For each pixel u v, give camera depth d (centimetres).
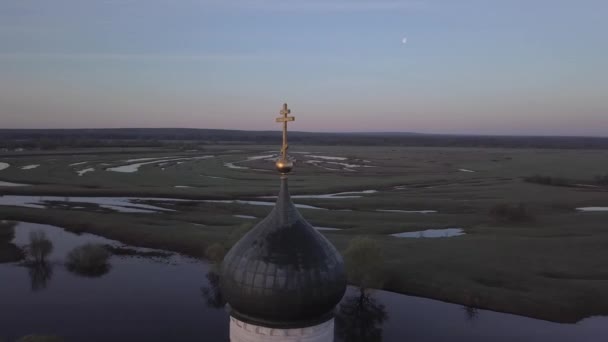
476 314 2969
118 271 3634
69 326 2714
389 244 4125
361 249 3186
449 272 3478
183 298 3136
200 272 3638
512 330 2762
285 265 942
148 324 2759
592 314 2950
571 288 3209
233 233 4025
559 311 2948
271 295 934
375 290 3294
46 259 3859
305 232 998
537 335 2706
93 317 2831
